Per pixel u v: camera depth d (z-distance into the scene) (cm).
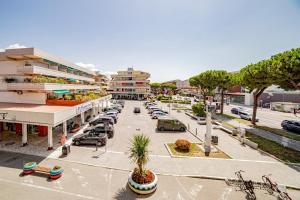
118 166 1300
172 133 2262
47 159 1400
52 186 1033
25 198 920
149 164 1329
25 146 1681
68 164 1319
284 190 944
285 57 1667
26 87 2064
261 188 1055
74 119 2962
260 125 2783
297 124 2342
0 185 1034
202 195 977
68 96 2431
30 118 1551
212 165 1329
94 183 1073
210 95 4416
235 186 1069
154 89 11025
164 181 1108
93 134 1766
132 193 980
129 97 8556
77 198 927
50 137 1589
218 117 3500
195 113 3450
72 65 3309
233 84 3606
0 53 2102
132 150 1057
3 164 1302
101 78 7462
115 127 2553
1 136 1872
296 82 1744
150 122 2948
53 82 2317
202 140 1942
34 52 2022
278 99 5484
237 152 1598
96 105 3372
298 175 1206
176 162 1371
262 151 1605
